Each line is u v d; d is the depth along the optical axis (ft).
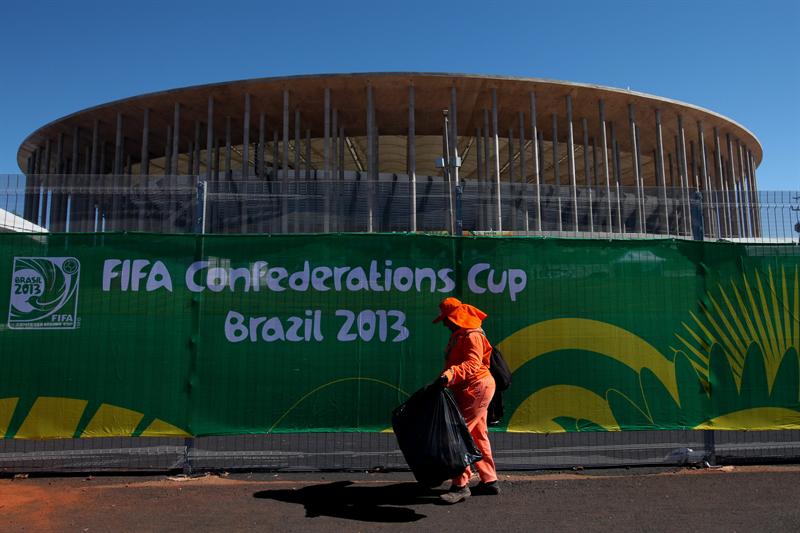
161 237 20.79
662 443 21.42
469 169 128.57
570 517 16.25
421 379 20.77
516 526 15.57
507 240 21.47
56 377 20.04
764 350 21.63
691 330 21.52
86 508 16.87
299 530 15.28
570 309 21.31
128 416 20.03
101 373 20.12
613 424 20.97
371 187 27.30
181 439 21.17
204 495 18.11
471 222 26.61
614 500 17.70
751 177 121.29
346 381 20.62
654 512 16.65
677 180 116.06
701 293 21.72
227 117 99.30
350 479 19.90
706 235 23.27
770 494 18.20
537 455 21.06
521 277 21.34
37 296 20.31
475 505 17.28
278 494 18.24
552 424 20.81
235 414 20.26
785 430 21.70
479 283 21.25
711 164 116.88
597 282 21.49
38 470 20.34
